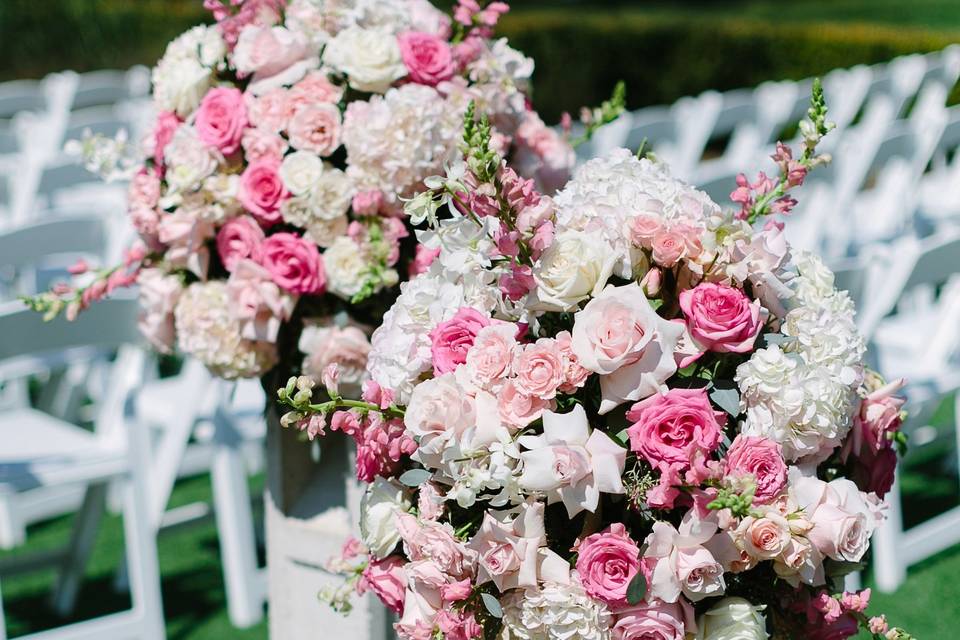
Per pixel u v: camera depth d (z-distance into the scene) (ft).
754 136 18.81
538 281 5.05
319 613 7.31
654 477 4.97
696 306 5.02
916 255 9.81
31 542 13.51
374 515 5.48
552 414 4.86
